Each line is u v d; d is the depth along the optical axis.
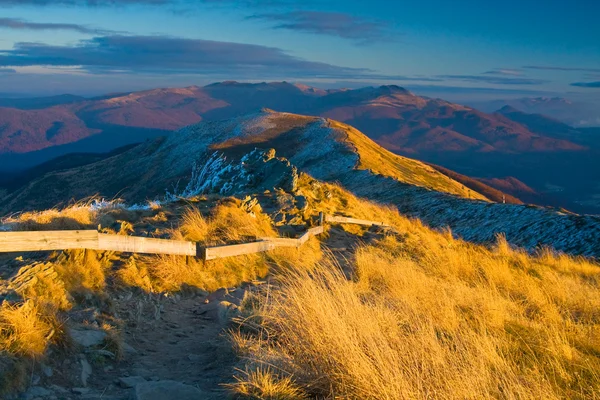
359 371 4.73
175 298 8.20
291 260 11.83
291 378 4.99
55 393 4.65
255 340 6.18
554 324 7.93
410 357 5.34
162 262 8.72
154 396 4.75
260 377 4.86
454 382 4.77
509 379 5.09
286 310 6.62
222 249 10.04
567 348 6.34
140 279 8.05
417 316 7.00
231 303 7.87
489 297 8.73
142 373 5.52
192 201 14.12
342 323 5.57
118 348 5.76
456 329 6.86
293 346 5.75
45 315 5.39
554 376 5.56
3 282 5.96
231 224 12.38
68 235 7.26
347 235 17.25
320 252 14.22
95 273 7.43
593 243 27.62
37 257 7.32
